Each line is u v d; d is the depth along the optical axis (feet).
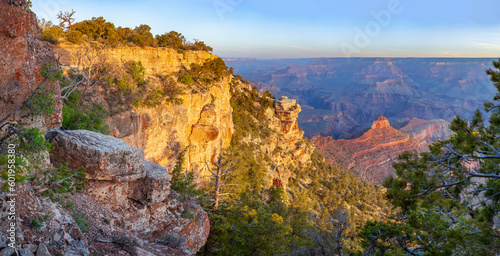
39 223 31.81
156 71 233.76
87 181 49.96
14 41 41.29
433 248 44.62
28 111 43.93
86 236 38.96
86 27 198.08
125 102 170.30
